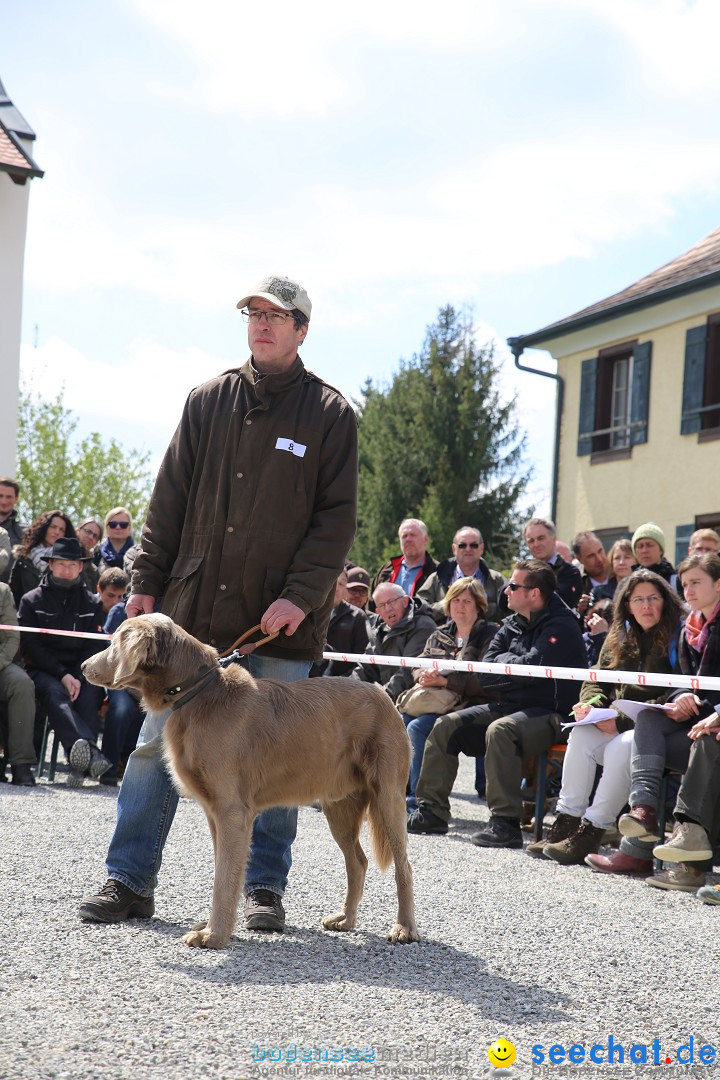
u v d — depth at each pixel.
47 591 9.30
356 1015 3.40
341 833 4.68
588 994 3.82
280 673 4.68
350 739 4.51
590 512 19.20
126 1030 3.15
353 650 9.52
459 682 8.01
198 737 4.16
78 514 31.38
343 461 4.72
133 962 3.83
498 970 4.06
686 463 17.27
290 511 4.64
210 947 4.06
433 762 7.61
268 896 4.54
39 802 7.61
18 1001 3.36
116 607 9.69
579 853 6.74
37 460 31.78
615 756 6.77
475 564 10.19
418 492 38.59
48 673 9.20
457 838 7.47
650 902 5.61
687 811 6.05
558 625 7.61
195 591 4.68
